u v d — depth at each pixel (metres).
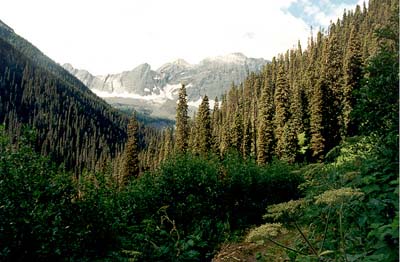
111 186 8.88
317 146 47.12
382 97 5.93
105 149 155.62
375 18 112.75
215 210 13.44
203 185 13.08
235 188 15.08
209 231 11.41
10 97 169.25
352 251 3.43
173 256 7.06
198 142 56.91
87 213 7.03
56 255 6.14
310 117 51.56
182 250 7.29
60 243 6.14
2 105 161.00
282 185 17.30
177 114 58.72
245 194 15.45
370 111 6.07
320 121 47.31
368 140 6.05
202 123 55.09
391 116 5.85
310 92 57.75
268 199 16.78
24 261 5.80
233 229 13.23
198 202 12.47
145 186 11.72
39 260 5.95
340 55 66.12
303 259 3.36
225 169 15.15
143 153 82.88
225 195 14.27
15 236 5.63
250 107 104.31
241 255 8.12
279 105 56.47
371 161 4.46
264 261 5.73
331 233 4.17
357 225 3.82
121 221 8.34
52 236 5.93
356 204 3.77
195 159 14.23
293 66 115.81
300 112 53.06
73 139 161.62
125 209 9.60
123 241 7.36
